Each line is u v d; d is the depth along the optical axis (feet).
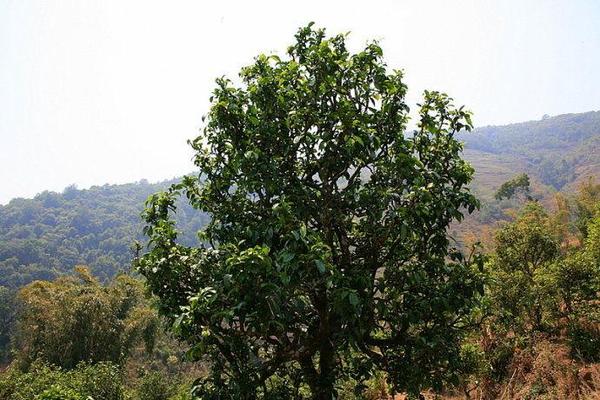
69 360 63.62
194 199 20.49
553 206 264.72
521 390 33.99
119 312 73.67
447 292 17.53
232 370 15.58
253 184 17.25
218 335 14.11
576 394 30.09
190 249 18.39
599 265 42.93
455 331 18.58
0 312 176.76
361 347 18.63
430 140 20.08
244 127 18.44
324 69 17.67
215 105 17.58
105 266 277.23
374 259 18.69
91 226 363.56
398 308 18.21
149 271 17.44
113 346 67.31
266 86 17.88
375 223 17.94
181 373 107.04
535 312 46.32
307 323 18.72
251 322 13.80
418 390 18.49
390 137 18.83
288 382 20.49
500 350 41.24
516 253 52.70
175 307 16.79
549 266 46.29
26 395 40.01
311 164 18.47
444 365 19.33
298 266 13.32
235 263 12.85
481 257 18.86
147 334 72.08
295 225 14.99
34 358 66.44
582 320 41.81
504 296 44.70
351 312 15.28
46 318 69.10
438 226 18.54
